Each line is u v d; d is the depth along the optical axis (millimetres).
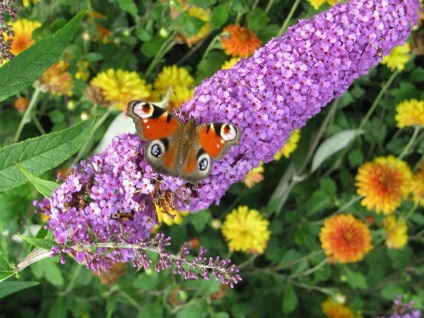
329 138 542
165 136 311
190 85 508
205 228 564
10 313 637
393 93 535
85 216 310
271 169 579
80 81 500
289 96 345
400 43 370
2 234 533
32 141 307
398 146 562
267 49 353
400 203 543
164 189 322
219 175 334
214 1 470
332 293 553
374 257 576
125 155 318
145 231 329
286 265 564
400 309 527
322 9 477
